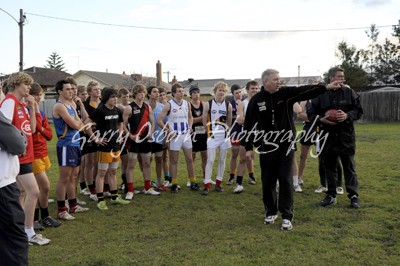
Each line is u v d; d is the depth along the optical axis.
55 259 4.24
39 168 5.22
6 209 3.38
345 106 5.87
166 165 8.09
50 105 28.86
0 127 3.34
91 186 7.06
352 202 5.98
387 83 43.16
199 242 4.67
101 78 49.03
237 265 3.95
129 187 6.97
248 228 5.16
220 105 7.23
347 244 4.45
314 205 6.19
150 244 4.64
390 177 8.18
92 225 5.47
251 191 7.41
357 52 38.56
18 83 4.43
